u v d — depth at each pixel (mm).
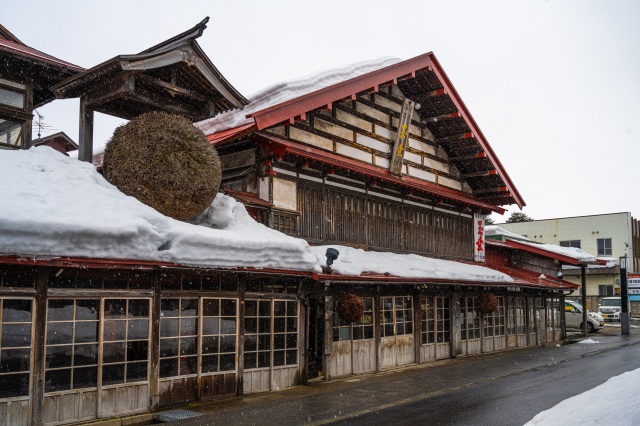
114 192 10078
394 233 17953
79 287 9070
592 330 31047
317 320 14391
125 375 9539
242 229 11641
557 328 26359
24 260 8023
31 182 9219
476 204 21125
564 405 9398
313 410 10250
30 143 11266
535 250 26000
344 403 10922
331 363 13898
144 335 9867
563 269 43531
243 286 11625
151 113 11008
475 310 20281
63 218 8453
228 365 11273
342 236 15875
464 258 21469
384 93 17922
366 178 16609
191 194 10539
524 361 17781
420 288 16984
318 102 14219
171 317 10344
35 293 8523
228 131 13477
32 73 11438
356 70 16078
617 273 45500
